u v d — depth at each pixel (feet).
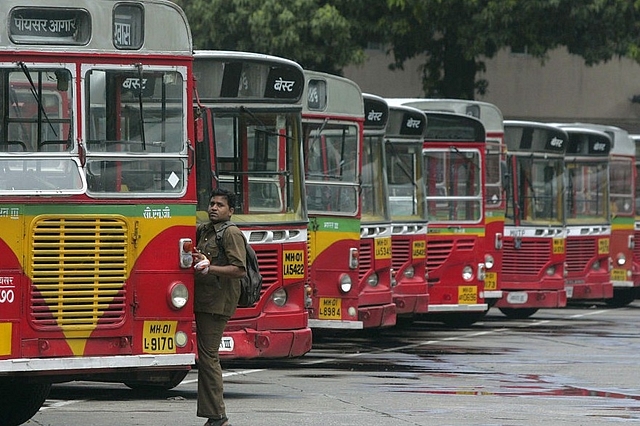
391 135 106.83
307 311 79.82
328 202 88.89
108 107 55.77
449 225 115.14
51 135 54.65
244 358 72.84
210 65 73.26
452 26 170.50
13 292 53.31
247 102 74.28
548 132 129.59
